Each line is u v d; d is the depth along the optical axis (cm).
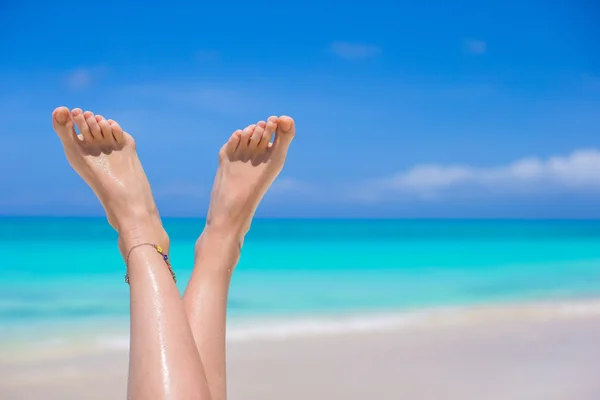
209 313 109
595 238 831
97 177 122
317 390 143
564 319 214
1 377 152
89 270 358
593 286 300
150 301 97
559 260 475
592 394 143
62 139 125
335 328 196
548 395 142
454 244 674
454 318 214
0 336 187
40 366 160
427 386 146
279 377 150
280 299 252
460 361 163
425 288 293
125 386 148
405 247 614
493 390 144
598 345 180
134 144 127
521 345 179
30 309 228
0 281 312
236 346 175
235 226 125
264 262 433
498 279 334
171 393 87
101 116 127
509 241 747
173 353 91
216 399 101
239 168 129
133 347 92
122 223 119
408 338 185
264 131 129
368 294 270
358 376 151
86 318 213
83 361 164
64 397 141
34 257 427
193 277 117
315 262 438
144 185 123
